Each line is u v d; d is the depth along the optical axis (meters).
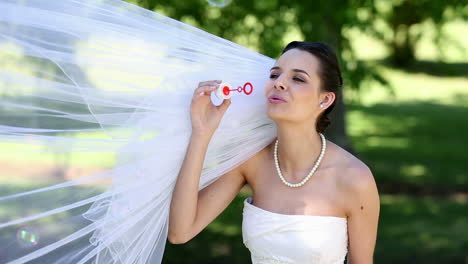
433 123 14.27
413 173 9.76
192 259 6.36
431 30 8.09
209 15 6.68
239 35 6.71
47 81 2.14
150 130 2.33
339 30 6.39
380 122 14.37
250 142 2.55
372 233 2.51
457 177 9.60
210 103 2.43
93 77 2.23
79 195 2.20
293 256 2.43
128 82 2.29
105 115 2.24
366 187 2.44
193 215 2.45
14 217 2.11
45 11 2.17
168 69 2.38
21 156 2.11
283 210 2.46
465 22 7.89
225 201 2.59
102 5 2.32
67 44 2.19
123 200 2.28
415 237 6.93
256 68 2.57
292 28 6.67
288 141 2.45
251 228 2.51
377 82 7.64
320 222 2.41
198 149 2.38
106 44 2.27
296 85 2.34
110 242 2.26
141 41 2.35
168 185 2.40
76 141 2.18
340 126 6.80
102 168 2.25
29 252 2.12
